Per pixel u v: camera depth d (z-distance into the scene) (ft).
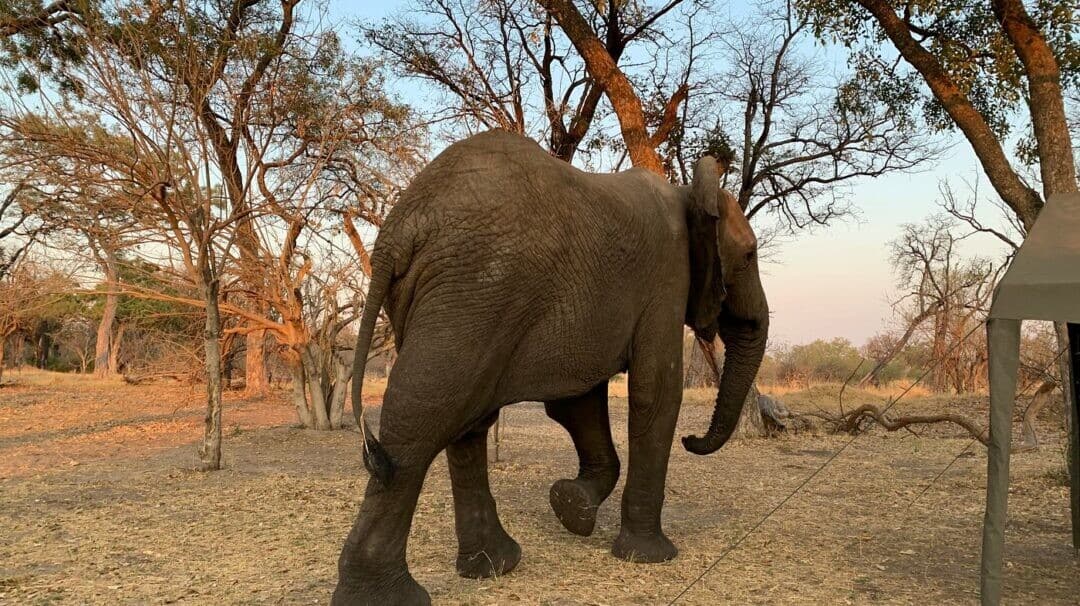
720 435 23.31
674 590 16.88
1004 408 14.52
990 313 14.74
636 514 19.40
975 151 34.65
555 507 19.93
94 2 31.96
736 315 22.58
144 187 33.76
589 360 16.79
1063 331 30.48
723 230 20.94
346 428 55.83
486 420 17.01
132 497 28.78
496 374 15.05
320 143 40.70
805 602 16.24
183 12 33.32
